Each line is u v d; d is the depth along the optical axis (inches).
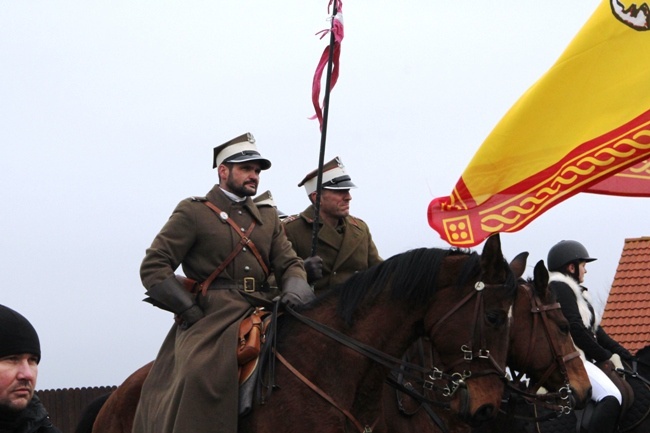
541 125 390.9
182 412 361.1
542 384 440.1
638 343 1099.9
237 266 400.8
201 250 399.9
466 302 353.7
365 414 355.6
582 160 386.3
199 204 404.2
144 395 390.6
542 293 446.6
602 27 394.9
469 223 380.8
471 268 354.9
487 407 347.6
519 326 436.1
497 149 388.2
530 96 393.1
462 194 384.5
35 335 242.5
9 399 238.1
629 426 535.8
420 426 414.0
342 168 502.0
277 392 358.0
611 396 517.0
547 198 384.8
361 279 366.0
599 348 524.7
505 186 386.3
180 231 397.4
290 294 386.6
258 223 410.6
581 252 556.4
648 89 386.6
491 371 350.0
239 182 409.1
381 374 355.9
